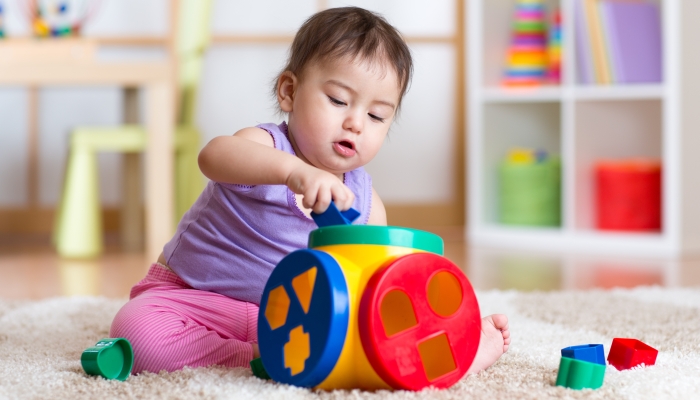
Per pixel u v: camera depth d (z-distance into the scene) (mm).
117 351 885
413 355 768
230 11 3180
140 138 2416
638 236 2557
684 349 1040
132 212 2828
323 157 971
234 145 909
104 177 3170
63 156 3150
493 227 2902
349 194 834
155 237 2342
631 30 2617
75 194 2398
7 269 2125
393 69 969
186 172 2650
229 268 1018
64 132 3152
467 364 805
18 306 1421
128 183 2820
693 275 1981
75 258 2383
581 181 2717
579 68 2719
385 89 962
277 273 794
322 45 966
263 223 1010
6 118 3137
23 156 3143
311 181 830
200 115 3168
